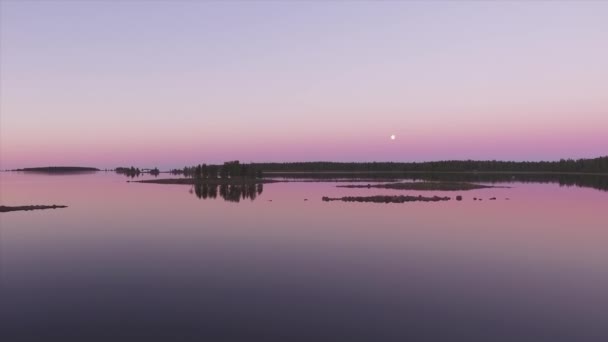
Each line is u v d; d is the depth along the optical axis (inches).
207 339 484.1
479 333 498.9
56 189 3730.3
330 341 477.1
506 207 1956.2
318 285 693.3
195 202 2342.5
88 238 1169.4
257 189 3681.1
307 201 2347.4
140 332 504.4
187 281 721.0
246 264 844.6
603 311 570.3
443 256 911.7
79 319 546.0
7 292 661.9
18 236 1208.8
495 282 710.5
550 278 733.3
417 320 537.6
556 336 490.6
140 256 926.4
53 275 764.6
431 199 2353.6
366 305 595.5
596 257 897.5
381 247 1016.9
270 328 513.7
